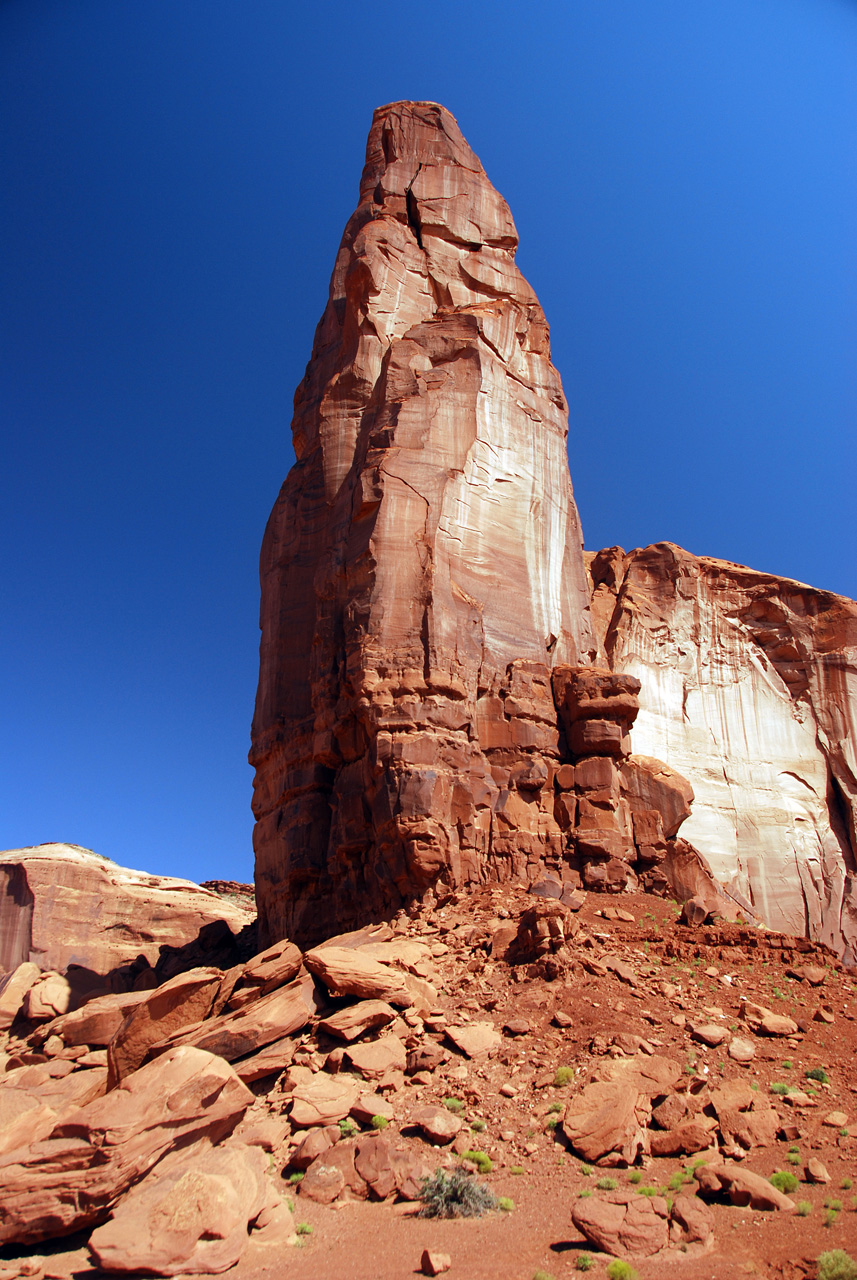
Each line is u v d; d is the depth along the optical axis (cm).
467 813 2302
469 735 2450
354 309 3231
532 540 2886
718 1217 1154
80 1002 2812
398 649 2428
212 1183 1182
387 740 2309
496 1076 1535
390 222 3344
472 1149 1347
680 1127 1359
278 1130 1391
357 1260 1078
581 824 2525
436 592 2486
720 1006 1823
